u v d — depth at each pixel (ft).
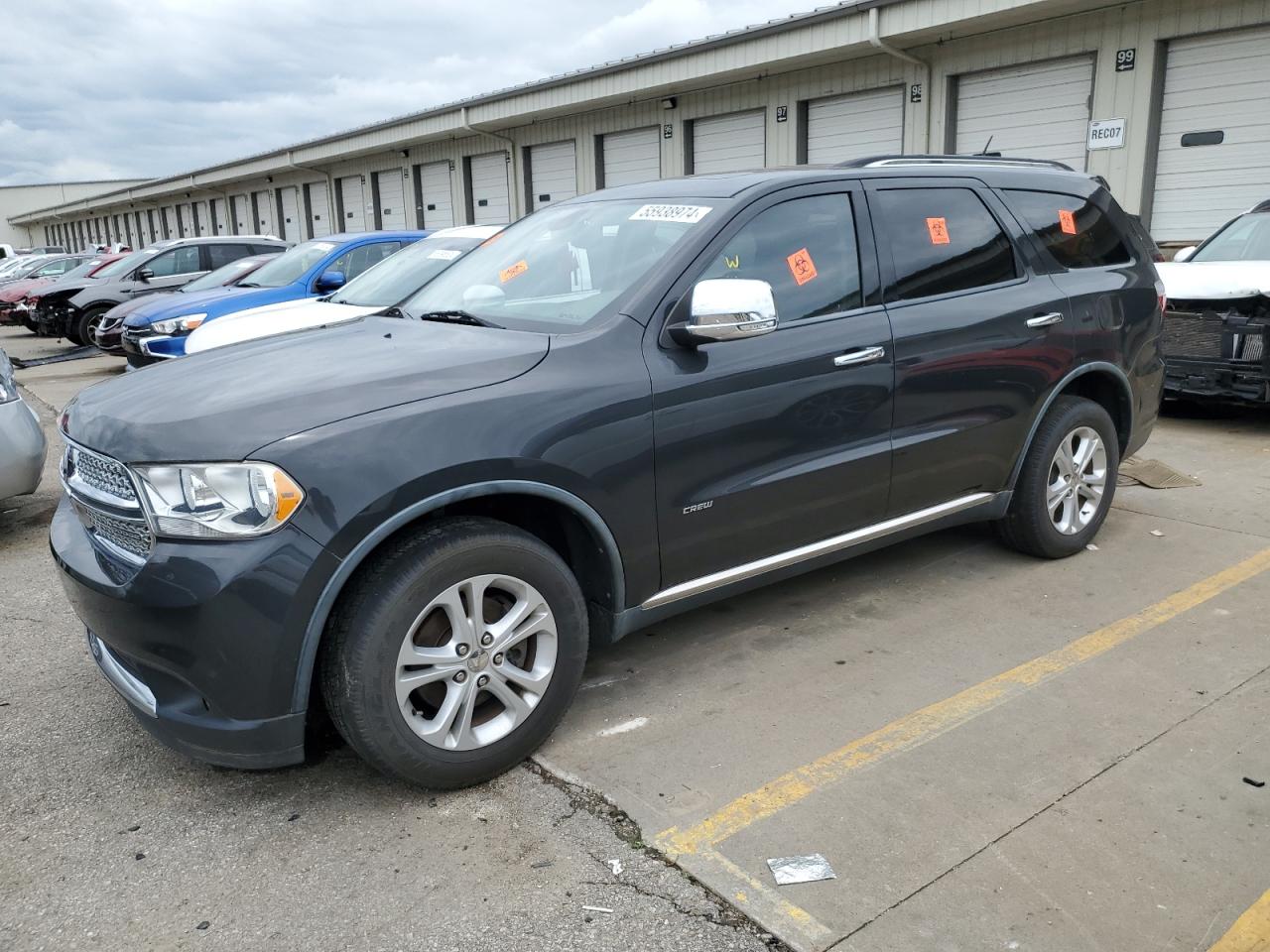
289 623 8.36
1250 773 9.35
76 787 9.91
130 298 48.91
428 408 9.02
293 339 11.76
